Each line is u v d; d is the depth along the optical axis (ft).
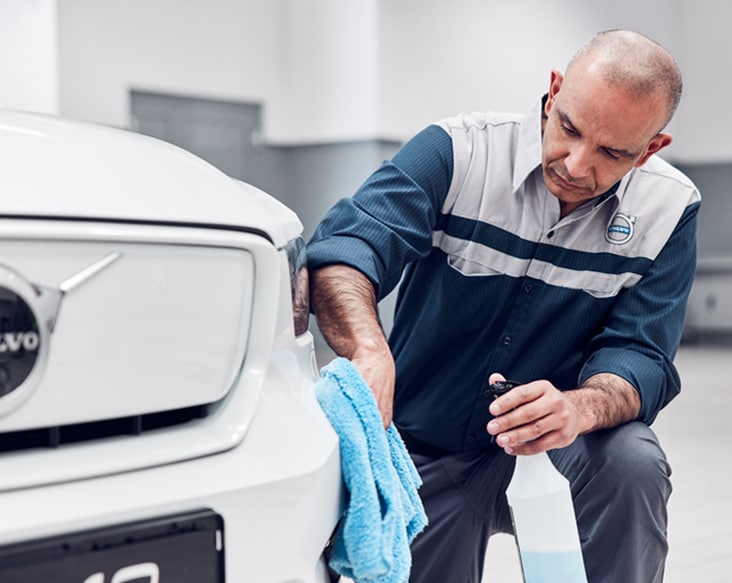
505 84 24.88
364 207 4.52
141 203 2.60
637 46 4.11
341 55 23.18
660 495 4.48
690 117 27.89
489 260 4.85
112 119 20.85
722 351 22.81
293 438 2.79
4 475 2.34
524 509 4.01
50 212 2.40
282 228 3.07
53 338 2.40
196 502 2.51
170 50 21.84
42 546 2.27
